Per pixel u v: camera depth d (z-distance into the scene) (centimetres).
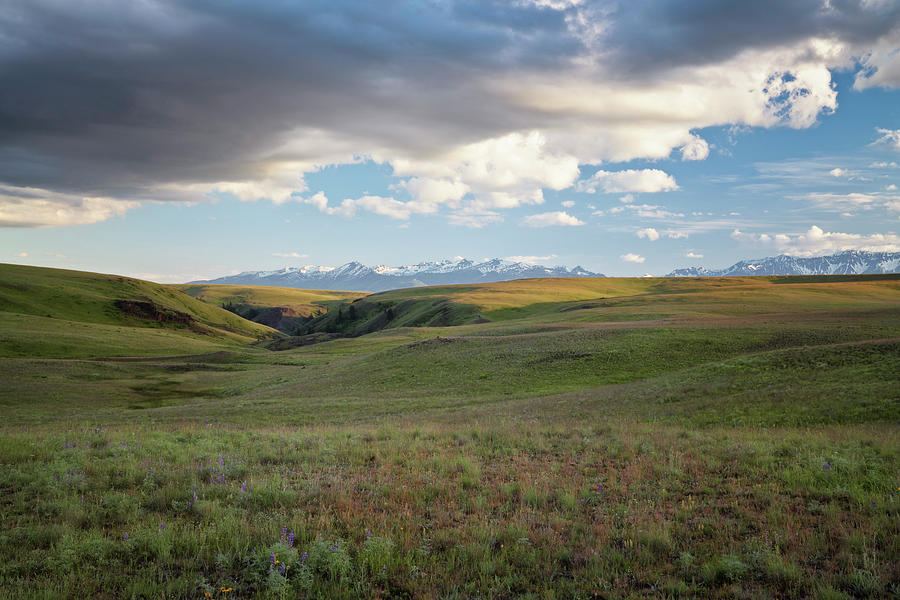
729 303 11300
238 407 3866
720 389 2914
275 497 967
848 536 733
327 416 3177
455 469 1239
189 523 827
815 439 1480
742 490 1005
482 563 674
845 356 3142
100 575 638
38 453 1344
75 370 6312
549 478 1130
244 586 624
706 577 636
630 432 1834
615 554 704
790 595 596
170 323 16512
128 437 1691
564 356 5166
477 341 6638
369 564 678
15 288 15800
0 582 603
